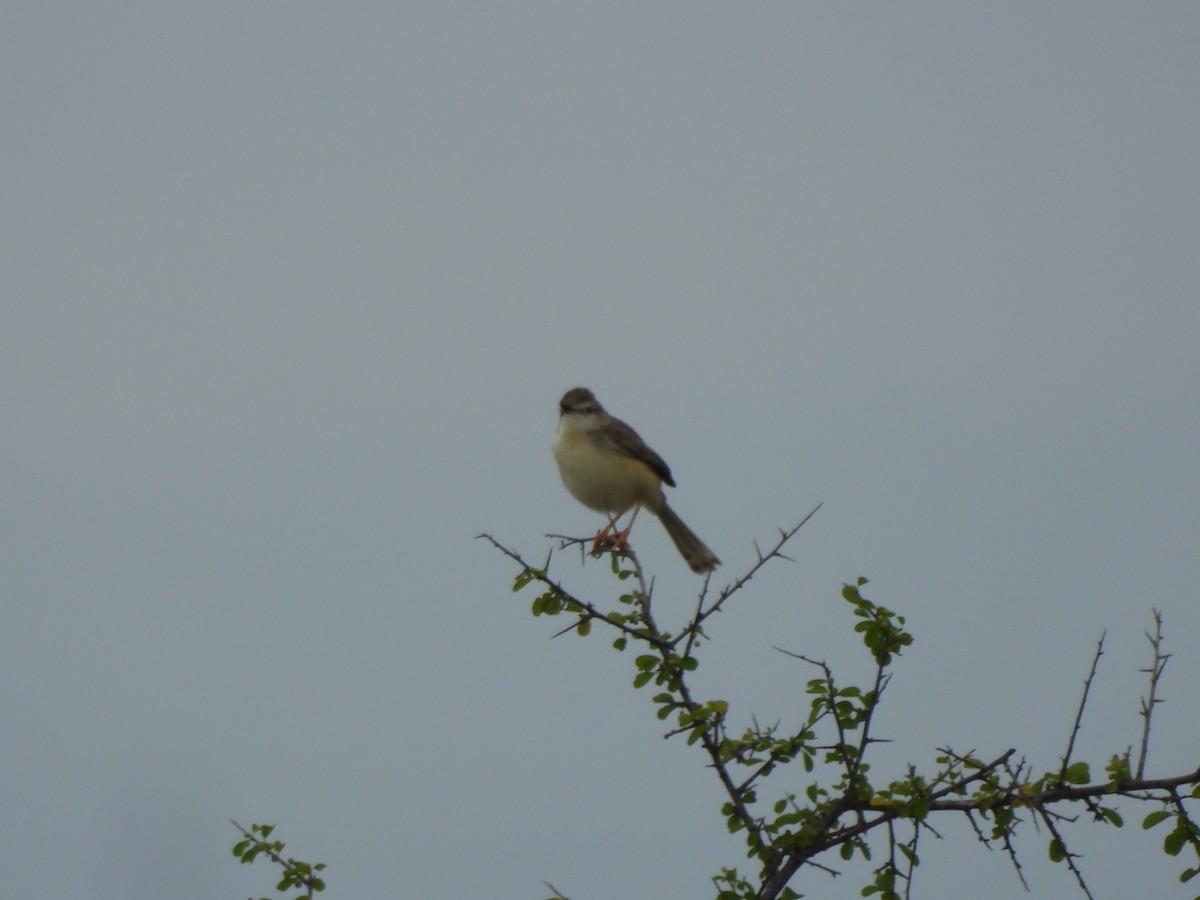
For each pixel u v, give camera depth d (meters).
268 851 11.73
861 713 11.02
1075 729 10.45
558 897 10.75
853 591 11.05
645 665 11.28
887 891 10.74
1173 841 10.10
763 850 11.01
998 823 10.48
